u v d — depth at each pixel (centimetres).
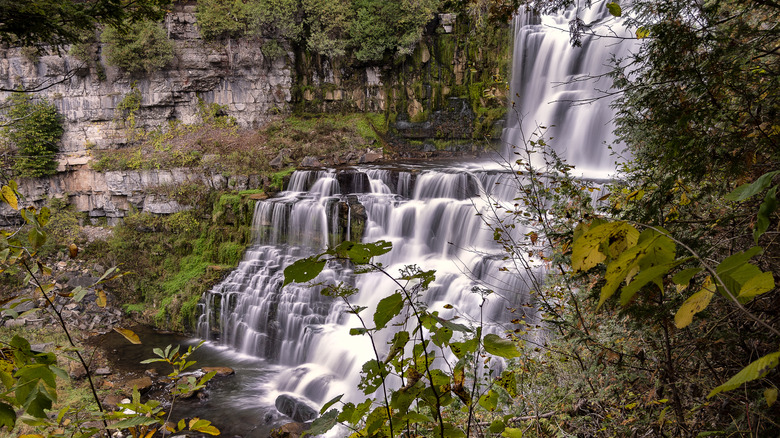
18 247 166
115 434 855
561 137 2031
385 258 1647
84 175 2345
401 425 131
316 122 2675
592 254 84
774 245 238
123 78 2473
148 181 2272
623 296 74
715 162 276
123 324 1895
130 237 2189
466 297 1205
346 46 2642
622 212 350
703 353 257
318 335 1471
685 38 285
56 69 2383
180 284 1994
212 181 2220
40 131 2262
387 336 1369
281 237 1906
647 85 332
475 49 2530
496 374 546
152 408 164
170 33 2498
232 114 2631
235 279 1831
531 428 384
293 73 2695
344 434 947
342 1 2592
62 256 2148
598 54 1952
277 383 1400
